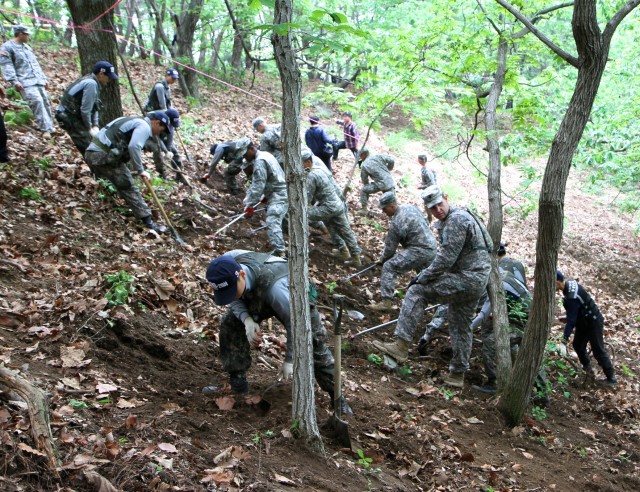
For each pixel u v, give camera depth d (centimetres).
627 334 1062
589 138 993
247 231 875
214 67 2095
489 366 682
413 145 1972
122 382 427
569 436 636
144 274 595
